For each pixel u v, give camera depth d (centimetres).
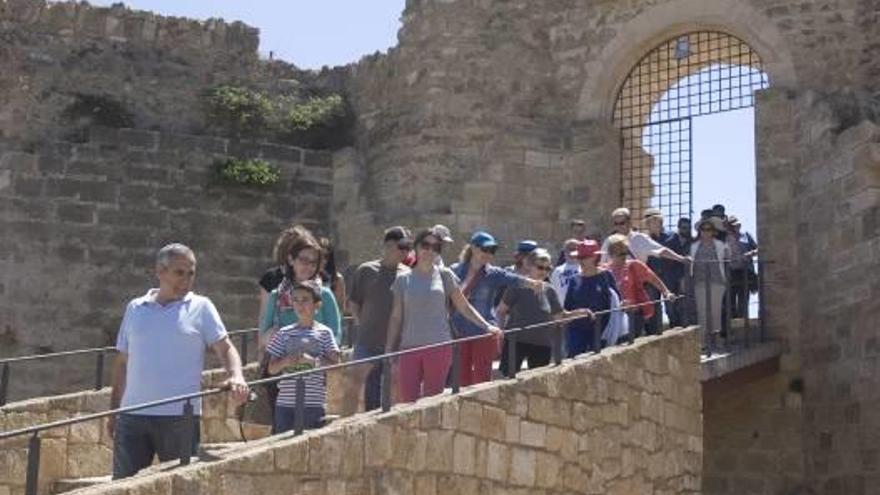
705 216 1761
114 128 2055
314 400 956
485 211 2016
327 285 1215
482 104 2059
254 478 812
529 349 1241
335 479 871
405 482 930
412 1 2114
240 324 2048
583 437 1153
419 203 2011
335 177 2147
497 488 1028
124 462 827
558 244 2045
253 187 2092
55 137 2034
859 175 1611
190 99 2136
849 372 1622
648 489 1270
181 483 764
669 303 1516
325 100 2195
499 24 2097
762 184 1864
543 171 2064
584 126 2077
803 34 1934
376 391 1083
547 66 2120
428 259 1075
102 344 1975
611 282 1336
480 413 1018
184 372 838
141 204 2034
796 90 1902
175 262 849
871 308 1569
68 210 1997
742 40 1991
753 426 1778
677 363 1367
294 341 973
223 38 2183
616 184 2077
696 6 2022
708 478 1800
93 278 1989
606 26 2095
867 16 1912
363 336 1116
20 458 1155
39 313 1955
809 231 1769
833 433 1658
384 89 2136
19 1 2075
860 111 1794
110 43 2112
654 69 2100
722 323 1678
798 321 1780
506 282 1223
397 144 2067
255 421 1109
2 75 2028
